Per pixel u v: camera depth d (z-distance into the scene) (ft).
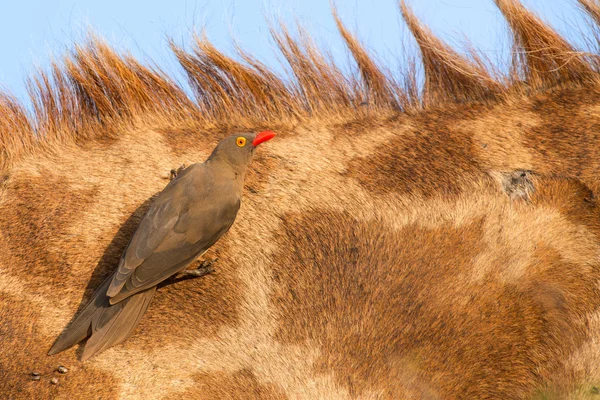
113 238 43.19
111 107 47.52
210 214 40.73
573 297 43.50
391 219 44.57
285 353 42.29
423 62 49.85
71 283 42.27
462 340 42.93
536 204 44.70
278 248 43.88
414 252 44.01
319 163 45.98
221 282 43.04
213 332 42.32
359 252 43.96
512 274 43.68
